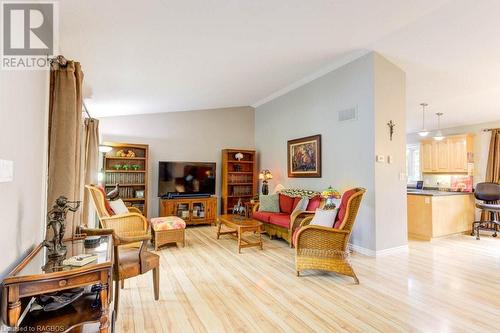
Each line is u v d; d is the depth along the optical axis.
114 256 2.27
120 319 2.25
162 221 4.41
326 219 3.30
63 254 1.69
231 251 4.20
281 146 6.25
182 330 2.10
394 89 4.12
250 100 6.75
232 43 3.19
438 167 6.88
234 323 2.20
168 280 3.06
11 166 1.45
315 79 5.11
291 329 2.12
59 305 1.57
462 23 3.06
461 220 5.31
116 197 4.86
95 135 4.58
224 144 7.10
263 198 5.42
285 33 3.13
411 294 2.71
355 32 3.30
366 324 2.18
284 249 4.32
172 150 6.52
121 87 4.20
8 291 1.26
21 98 1.63
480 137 6.31
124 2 2.07
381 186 3.96
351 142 4.31
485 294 2.70
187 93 5.11
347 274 3.03
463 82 4.54
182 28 2.64
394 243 4.07
